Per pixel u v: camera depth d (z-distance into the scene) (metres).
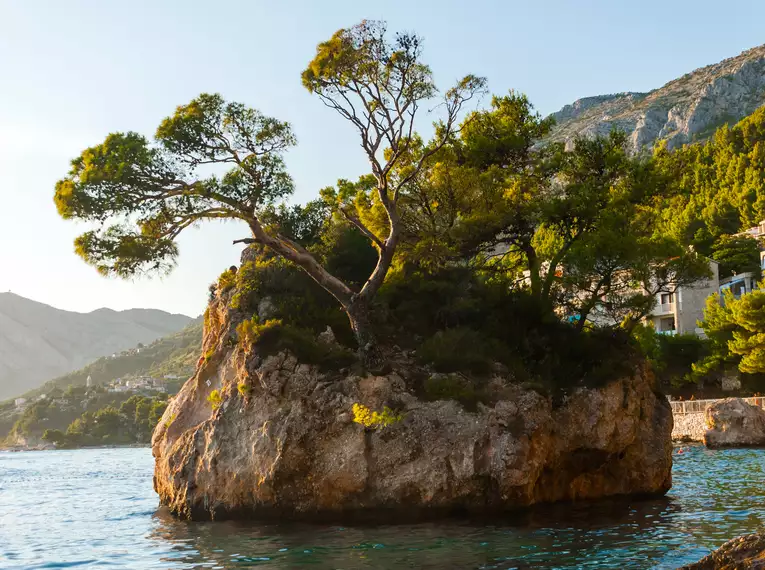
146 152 29.69
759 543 12.80
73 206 28.95
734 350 77.81
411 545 22.92
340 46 31.92
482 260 42.41
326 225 41.28
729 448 63.44
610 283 38.62
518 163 41.78
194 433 31.14
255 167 30.84
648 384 35.78
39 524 34.94
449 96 33.62
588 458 31.89
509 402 29.12
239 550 23.36
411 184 38.78
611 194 39.12
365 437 28.36
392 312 35.81
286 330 30.94
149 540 26.77
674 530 24.17
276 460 28.02
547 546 22.25
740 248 116.31
